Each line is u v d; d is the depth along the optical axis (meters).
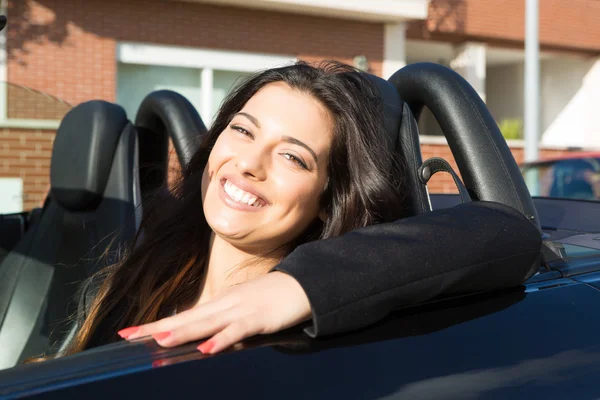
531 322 1.02
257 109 1.34
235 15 9.80
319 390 0.81
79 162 1.98
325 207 1.39
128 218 1.90
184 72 9.74
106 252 1.76
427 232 1.04
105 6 8.99
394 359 0.88
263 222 1.34
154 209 1.67
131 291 1.56
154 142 2.34
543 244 1.24
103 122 2.01
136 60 9.27
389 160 1.40
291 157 1.32
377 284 0.93
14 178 2.35
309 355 0.86
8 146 2.34
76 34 8.84
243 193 1.33
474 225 1.08
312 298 0.88
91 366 0.81
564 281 1.14
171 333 0.86
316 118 1.33
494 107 16.22
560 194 4.23
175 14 9.43
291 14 10.15
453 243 1.02
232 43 9.81
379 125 1.39
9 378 0.78
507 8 12.10
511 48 12.74
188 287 1.52
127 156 2.02
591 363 0.97
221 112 1.55
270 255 1.43
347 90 1.34
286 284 0.92
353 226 1.38
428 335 0.94
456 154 1.42
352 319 0.90
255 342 0.87
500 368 0.91
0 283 1.98
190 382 0.79
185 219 1.58
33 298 1.91
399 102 1.52
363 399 0.82
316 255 0.95
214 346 0.85
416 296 0.96
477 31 11.95
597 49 13.57
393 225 1.06
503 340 0.96
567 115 14.98
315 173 1.34
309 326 0.91
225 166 1.34
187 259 1.53
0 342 1.87
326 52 10.45
